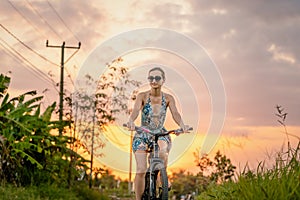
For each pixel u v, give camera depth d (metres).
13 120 12.03
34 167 12.69
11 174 12.11
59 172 13.61
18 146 12.02
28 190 11.27
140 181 6.54
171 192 11.88
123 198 14.05
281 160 5.38
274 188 4.89
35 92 13.02
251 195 5.04
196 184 11.18
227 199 6.16
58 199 11.41
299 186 4.80
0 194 9.92
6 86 12.81
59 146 13.41
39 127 12.71
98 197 14.15
